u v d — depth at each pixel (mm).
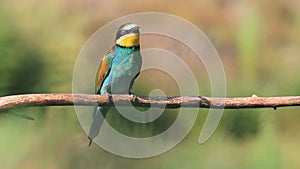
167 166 10867
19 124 9531
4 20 7535
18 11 7879
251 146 11953
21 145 9758
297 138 13305
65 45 8742
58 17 9562
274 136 11984
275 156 11734
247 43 14727
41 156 9891
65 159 9727
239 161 11711
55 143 9672
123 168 10305
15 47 7395
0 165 9773
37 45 7676
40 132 9500
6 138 9586
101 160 9961
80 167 10055
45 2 9133
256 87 14375
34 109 9086
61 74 8000
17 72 7359
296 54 17641
